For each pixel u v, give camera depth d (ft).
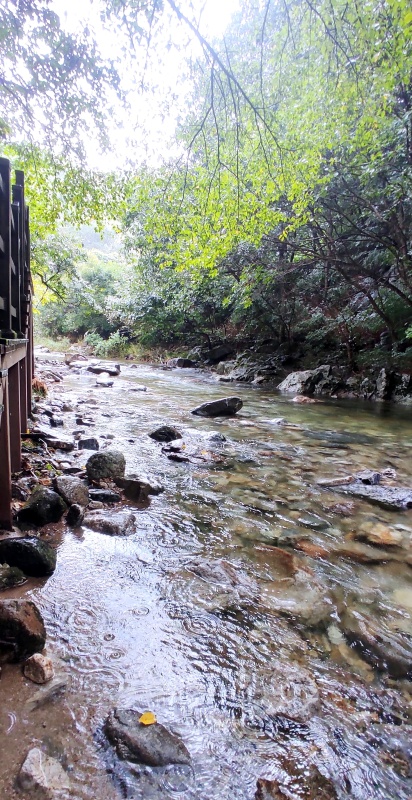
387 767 4.23
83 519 9.54
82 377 42.32
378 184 32.68
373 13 16.57
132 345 75.72
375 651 6.00
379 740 4.54
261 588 7.48
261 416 26.89
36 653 5.36
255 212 28.17
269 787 3.92
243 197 26.76
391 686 5.34
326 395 39.68
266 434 21.30
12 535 8.36
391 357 37.70
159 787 3.85
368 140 26.66
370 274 37.19
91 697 4.84
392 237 34.47
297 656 5.82
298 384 41.37
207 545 8.98
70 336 95.50
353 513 11.23
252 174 26.04
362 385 39.24
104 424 20.83
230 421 24.34
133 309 64.90
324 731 4.62
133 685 5.08
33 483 11.07
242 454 16.98
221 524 10.10
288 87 23.85
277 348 53.26
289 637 6.21
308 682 5.32
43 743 4.18
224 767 4.11
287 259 41.93
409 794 3.97
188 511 10.75
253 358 52.75
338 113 24.73
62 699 4.77
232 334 60.75
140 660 5.52
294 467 15.52
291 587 7.56
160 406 27.84
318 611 6.89
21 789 3.67
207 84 18.85
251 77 23.16
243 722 4.67
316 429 23.39
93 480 11.92
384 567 8.46
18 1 13.65
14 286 11.02
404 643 6.21
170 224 28.02
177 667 5.45
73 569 7.66
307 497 12.31
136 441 17.76
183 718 4.65
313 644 6.09
